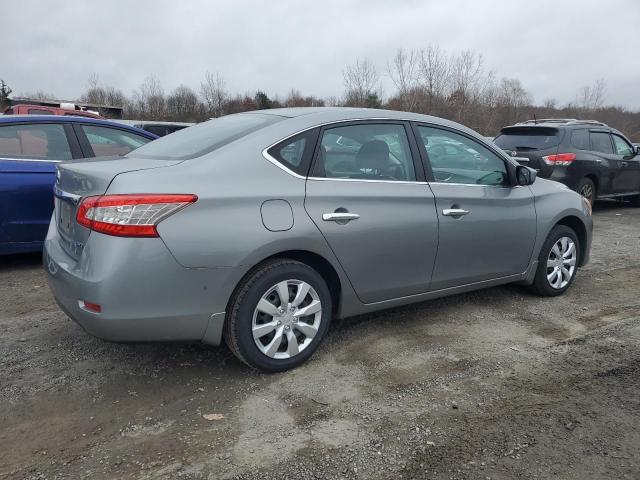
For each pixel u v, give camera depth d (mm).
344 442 2711
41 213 5562
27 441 2680
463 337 4035
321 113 3611
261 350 3264
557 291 4980
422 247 3855
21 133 5539
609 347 3891
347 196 3479
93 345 3775
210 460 2553
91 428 2799
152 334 2943
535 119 10961
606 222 9484
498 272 4461
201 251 2943
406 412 2990
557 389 3270
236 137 3348
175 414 2938
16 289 5031
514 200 4477
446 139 4188
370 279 3658
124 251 2811
